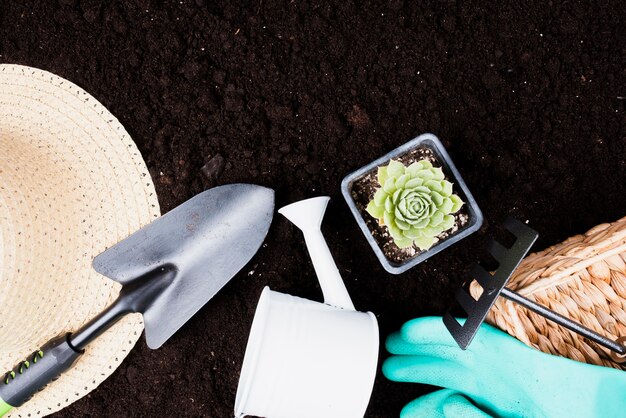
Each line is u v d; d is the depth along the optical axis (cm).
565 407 56
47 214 61
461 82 69
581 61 69
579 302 58
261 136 70
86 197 66
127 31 70
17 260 56
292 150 70
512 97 69
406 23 69
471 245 69
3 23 70
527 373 57
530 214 69
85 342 62
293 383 56
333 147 69
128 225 67
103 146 67
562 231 69
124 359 69
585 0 69
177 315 65
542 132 69
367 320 59
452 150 69
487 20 69
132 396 70
